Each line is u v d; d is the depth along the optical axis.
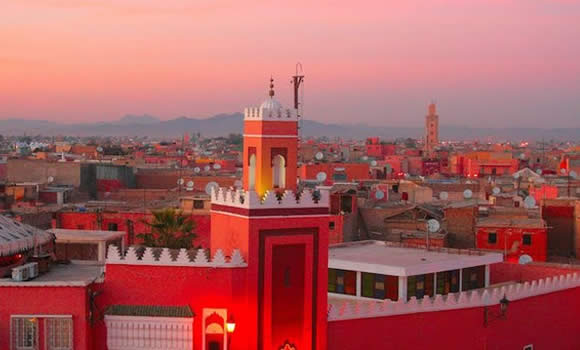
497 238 82.50
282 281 41.50
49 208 85.00
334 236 81.06
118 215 81.25
